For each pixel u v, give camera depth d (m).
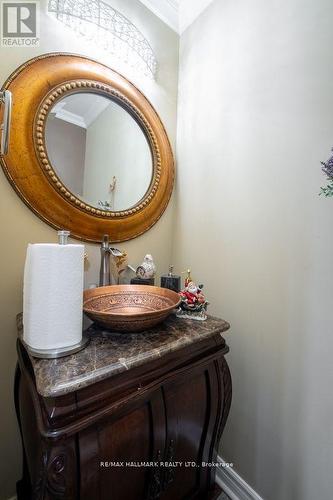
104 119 1.00
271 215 0.86
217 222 1.07
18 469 0.82
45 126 0.83
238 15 1.00
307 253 0.76
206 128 1.14
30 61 0.80
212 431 0.80
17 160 0.77
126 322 0.63
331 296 0.71
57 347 0.55
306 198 0.77
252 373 0.92
